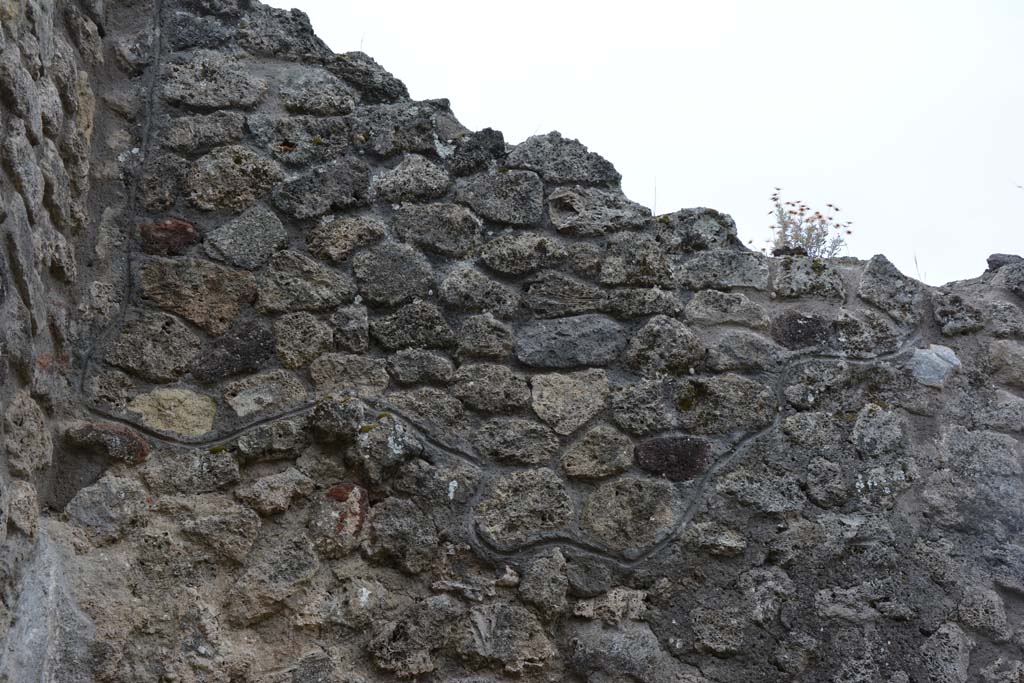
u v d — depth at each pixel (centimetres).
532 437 293
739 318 308
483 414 293
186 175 300
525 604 280
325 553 274
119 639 254
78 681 247
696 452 296
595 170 321
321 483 279
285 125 308
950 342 316
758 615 284
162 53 311
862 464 299
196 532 268
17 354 232
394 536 279
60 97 273
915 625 288
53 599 245
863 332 311
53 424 265
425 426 289
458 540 282
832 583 289
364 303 297
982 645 291
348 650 269
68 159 279
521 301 304
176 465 274
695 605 285
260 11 319
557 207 314
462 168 313
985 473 304
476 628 276
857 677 282
